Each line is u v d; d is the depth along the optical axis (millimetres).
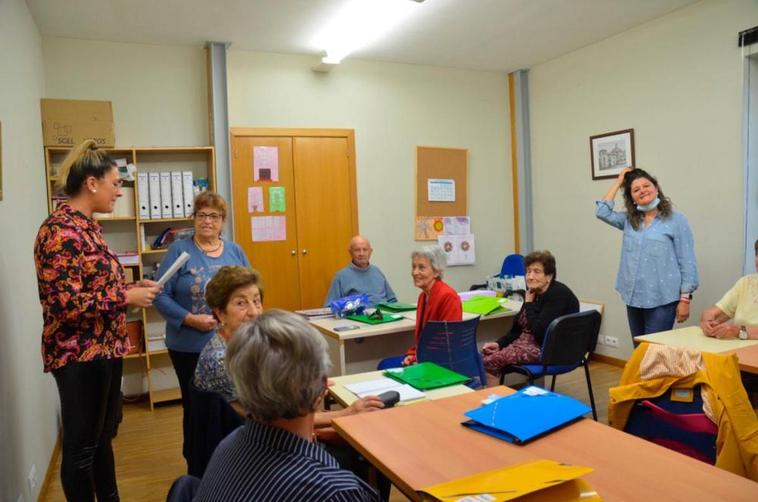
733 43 3826
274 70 4770
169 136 4496
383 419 1593
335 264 5023
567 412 1537
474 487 1093
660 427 1741
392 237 5289
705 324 2678
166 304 2568
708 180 4051
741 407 1587
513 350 3180
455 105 5555
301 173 4875
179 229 4332
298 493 832
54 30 4031
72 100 3928
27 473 2463
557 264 5477
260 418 925
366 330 3100
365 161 5148
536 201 5699
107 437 2170
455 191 5559
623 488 1140
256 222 4730
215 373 1733
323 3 3730
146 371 4387
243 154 4668
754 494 1105
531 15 4125
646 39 4438
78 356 1918
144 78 4418
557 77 5336
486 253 5754
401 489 1225
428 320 2883
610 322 4922
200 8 3730
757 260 2729
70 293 1859
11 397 2250
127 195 4168
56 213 1955
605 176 4887
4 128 2469
